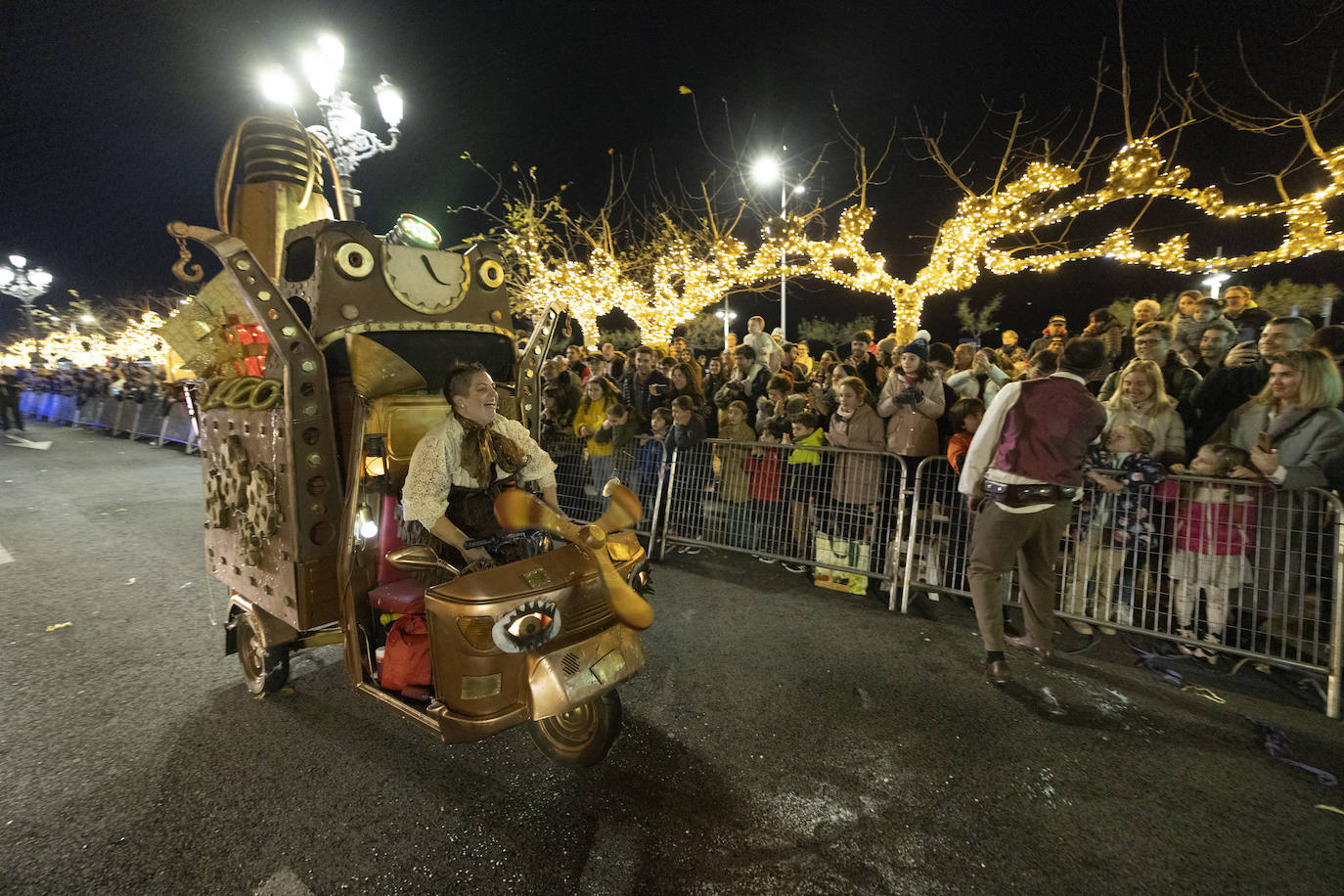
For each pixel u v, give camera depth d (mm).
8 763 2848
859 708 3299
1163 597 4027
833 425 5180
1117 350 5227
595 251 11289
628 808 2561
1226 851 2322
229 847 2350
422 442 2645
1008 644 4020
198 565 5598
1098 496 4039
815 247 9453
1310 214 5887
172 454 12414
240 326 3604
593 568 2531
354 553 2877
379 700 2771
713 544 5535
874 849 2340
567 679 2346
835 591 4945
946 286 9109
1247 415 3838
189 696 3430
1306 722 3180
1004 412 3502
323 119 6918
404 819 2498
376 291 3070
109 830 2428
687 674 3650
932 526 4676
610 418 5848
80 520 7172
